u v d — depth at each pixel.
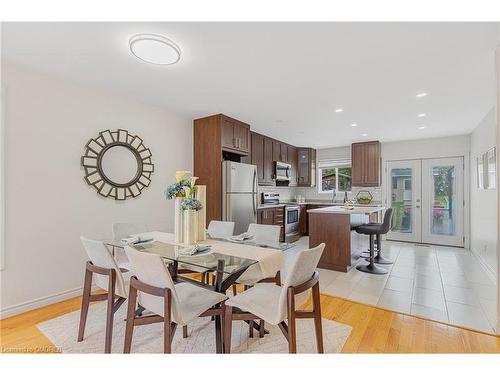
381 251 4.74
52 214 2.56
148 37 1.85
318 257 1.54
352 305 2.55
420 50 2.03
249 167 4.18
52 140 2.56
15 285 2.32
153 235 2.53
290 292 1.41
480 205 4.06
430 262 4.03
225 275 2.05
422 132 4.88
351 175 6.11
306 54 2.11
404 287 3.01
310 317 1.57
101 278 1.88
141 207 3.37
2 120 2.24
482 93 2.93
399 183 5.75
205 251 1.90
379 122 4.18
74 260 2.72
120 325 2.15
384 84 2.70
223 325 1.70
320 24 1.72
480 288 2.97
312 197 6.95
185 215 2.17
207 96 3.11
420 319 2.25
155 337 1.98
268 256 1.83
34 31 1.79
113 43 1.96
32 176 2.43
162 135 3.63
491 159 3.46
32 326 2.12
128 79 2.63
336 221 3.66
